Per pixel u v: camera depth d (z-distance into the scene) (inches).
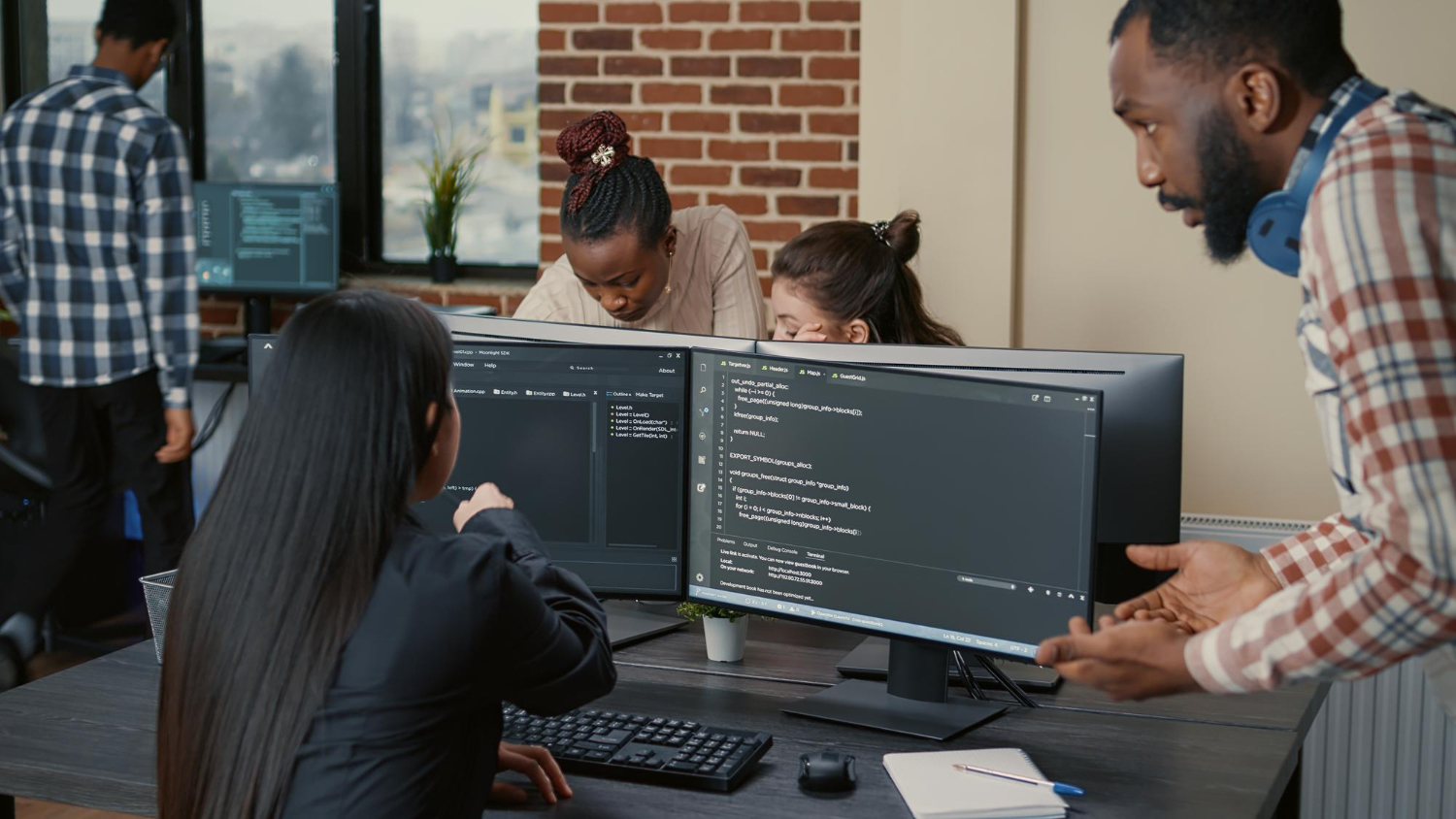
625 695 67.4
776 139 150.9
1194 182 46.9
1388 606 40.6
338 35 175.9
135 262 133.6
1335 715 104.8
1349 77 44.4
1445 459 38.9
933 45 116.3
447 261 173.3
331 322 47.2
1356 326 40.1
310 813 45.4
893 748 60.9
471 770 49.6
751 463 66.0
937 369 71.2
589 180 85.9
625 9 152.2
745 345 72.8
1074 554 58.7
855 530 63.6
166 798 46.7
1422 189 40.0
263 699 45.1
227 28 179.2
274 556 45.7
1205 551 58.4
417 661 46.0
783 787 56.7
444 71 175.9
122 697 66.9
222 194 164.1
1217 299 113.1
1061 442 58.5
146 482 137.9
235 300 174.2
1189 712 65.8
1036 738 62.1
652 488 68.8
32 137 129.3
